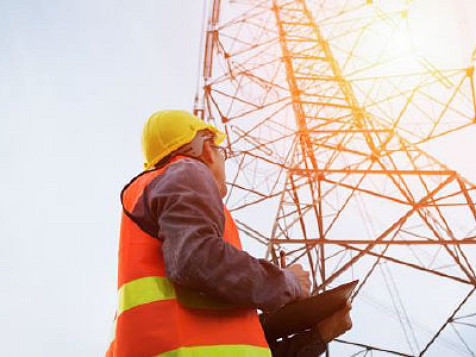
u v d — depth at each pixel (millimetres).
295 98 13812
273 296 1190
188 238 1118
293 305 1461
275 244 9805
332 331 1630
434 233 10359
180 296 1165
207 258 1101
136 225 1370
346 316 1632
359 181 11266
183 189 1221
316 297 1452
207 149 1600
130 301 1172
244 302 1145
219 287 1105
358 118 13898
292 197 13062
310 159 14156
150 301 1150
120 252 1395
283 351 1733
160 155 1561
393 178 10984
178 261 1103
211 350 1079
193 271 1083
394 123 12773
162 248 1207
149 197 1313
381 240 9852
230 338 1120
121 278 1282
